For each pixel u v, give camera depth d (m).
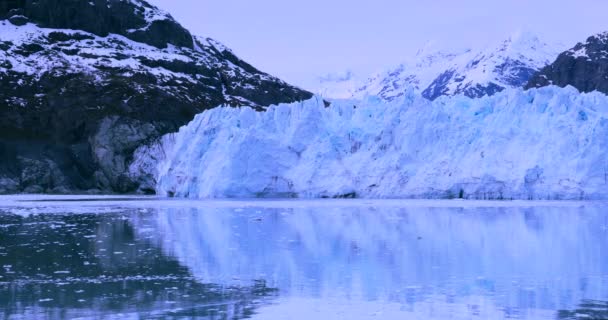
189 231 39.53
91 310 18.97
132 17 135.25
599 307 19.00
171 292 21.38
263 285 22.45
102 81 109.12
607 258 27.89
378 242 33.69
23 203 68.81
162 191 85.00
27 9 130.62
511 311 18.61
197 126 83.94
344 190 71.38
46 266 26.52
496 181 64.81
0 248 31.83
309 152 75.50
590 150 62.19
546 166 63.56
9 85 107.56
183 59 128.25
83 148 99.12
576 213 49.09
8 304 19.72
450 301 19.92
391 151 71.75
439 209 54.59
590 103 69.12
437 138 70.12
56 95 106.00
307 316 18.19
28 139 100.12
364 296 20.67
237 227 41.69
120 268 25.94
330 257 28.66
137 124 98.06
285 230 39.84
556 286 22.06
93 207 61.25
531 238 34.75
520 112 68.19
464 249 30.89
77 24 130.00
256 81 136.00
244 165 75.19
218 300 20.19
